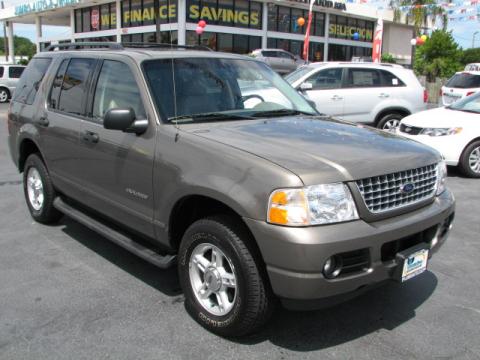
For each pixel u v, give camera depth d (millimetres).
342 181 2945
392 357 3133
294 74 11766
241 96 4344
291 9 32406
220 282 3258
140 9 29391
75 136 4559
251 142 3338
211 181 3156
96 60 4590
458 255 4859
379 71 11547
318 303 2945
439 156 3701
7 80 24922
